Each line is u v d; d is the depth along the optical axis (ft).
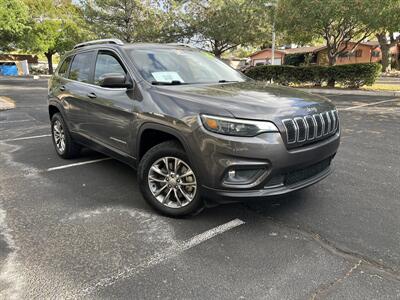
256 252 10.06
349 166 17.37
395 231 11.09
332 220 11.87
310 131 10.88
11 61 140.36
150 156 12.02
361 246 10.29
